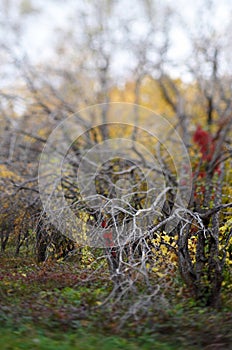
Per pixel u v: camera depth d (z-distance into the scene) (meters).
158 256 9.45
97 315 7.48
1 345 6.05
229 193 12.97
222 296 8.76
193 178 13.37
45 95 18.58
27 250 13.12
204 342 6.63
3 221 13.90
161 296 7.81
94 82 20.58
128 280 7.81
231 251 10.42
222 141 14.69
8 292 9.23
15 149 16.20
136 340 6.60
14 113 17.66
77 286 9.65
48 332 6.83
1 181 13.97
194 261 9.92
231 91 20.56
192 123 19.98
